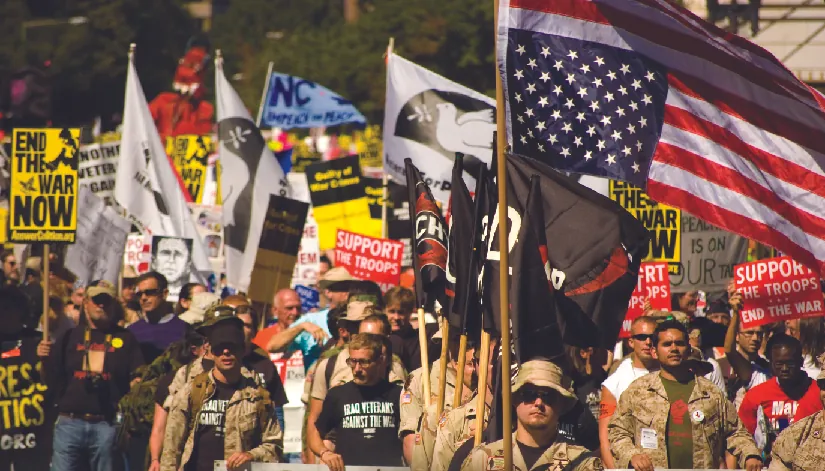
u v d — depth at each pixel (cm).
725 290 2572
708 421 1753
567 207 1566
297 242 2912
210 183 4591
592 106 1677
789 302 2247
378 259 2995
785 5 4806
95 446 2211
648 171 1691
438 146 2933
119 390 2230
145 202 3275
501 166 1462
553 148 1664
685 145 1708
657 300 2384
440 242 1723
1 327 2259
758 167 1725
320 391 1941
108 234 2997
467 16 9138
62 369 2233
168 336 2345
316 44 10281
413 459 1592
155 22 11325
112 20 10925
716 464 1759
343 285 2569
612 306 1550
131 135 3278
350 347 1822
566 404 1324
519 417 1320
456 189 1659
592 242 1552
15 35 10919
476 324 1623
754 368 2247
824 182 1728
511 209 1579
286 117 4750
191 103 6475
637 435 1769
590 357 2003
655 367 1862
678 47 1706
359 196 3503
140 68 11219
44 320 2294
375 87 9581
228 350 1783
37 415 2250
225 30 13638
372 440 1822
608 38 1689
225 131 3391
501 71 1633
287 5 13925
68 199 2414
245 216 3366
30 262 3164
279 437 1820
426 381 1644
